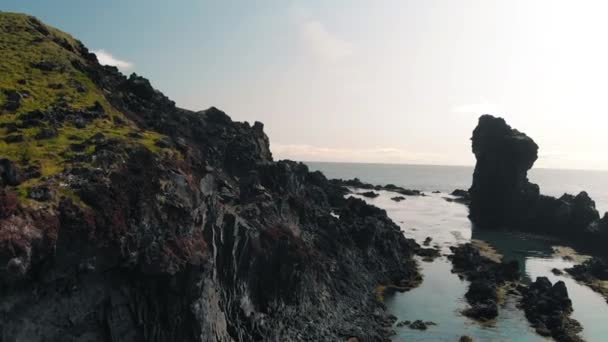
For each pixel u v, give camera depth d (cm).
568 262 10131
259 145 9731
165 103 8019
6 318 3203
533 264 9900
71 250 3525
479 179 15225
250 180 7588
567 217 12950
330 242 7706
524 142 14488
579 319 6769
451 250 10469
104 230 3706
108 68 7981
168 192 4359
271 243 5744
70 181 3847
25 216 3344
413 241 10825
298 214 7800
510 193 14488
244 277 5231
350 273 7331
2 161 3675
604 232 11331
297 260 5884
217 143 8044
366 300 6812
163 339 4012
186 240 4284
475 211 15300
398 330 6056
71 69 6353
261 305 5447
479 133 15438
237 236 5175
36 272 3362
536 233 13488
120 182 4056
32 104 5019
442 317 6538
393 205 18462
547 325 6369
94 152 4291
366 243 8444
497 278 8250
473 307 6812
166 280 3991
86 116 5253
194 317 4112
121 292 3869
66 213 3566
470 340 5794
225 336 4597
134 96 7394
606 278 8925
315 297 6088
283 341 5159
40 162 3997
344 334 5553
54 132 4531
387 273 8231
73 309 3575
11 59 5897
